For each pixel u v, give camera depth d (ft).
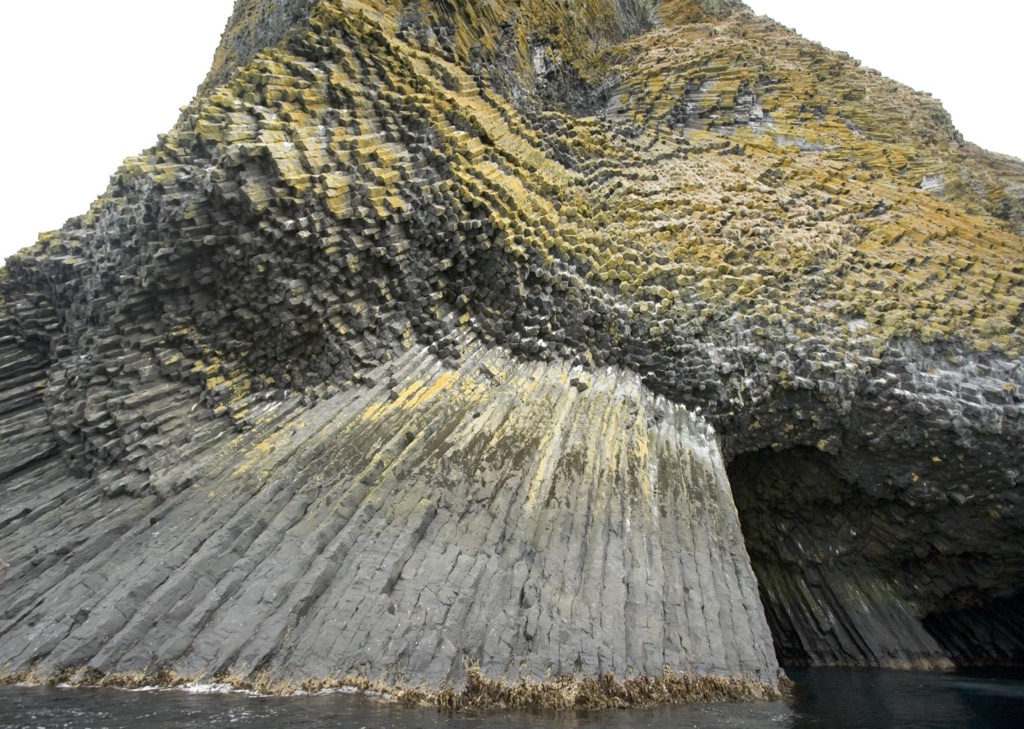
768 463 59.26
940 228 65.05
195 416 45.42
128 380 45.80
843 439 53.26
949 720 35.99
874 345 51.85
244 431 44.39
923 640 60.34
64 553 38.65
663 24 102.83
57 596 35.99
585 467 44.73
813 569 63.10
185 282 46.50
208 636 32.60
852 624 60.44
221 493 39.99
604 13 91.81
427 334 50.57
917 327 52.80
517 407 47.67
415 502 39.22
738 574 43.52
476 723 27.53
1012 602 64.59
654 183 67.51
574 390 50.44
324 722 25.98
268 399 46.80
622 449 47.09
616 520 42.19
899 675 54.08
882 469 53.72
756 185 68.18
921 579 61.52
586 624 35.65
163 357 46.39
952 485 52.11
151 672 31.45
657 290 55.42
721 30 92.53
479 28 69.77
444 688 30.71
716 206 64.44
